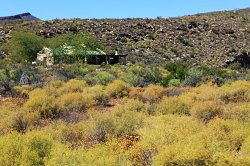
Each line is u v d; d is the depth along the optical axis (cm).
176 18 15312
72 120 1695
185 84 3688
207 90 2486
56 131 1351
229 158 894
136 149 1059
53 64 7656
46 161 927
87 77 4356
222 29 14200
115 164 901
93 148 1060
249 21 16025
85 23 13200
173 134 1152
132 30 12925
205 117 1623
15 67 6488
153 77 4156
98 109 2092
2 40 11444
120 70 5825
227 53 11538
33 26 12762
